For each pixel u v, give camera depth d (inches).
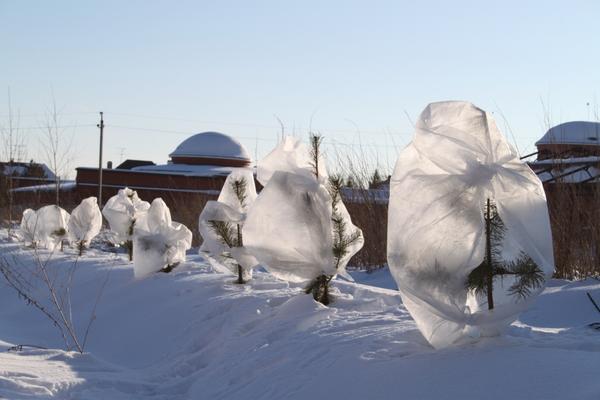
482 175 190.7
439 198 192.2
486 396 156.2
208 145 1673.2
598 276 423.5
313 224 320.8
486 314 187.8
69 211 1107.9
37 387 229.3
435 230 191.6
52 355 292.8
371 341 213.2
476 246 189.2
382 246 571.5
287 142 352.2
